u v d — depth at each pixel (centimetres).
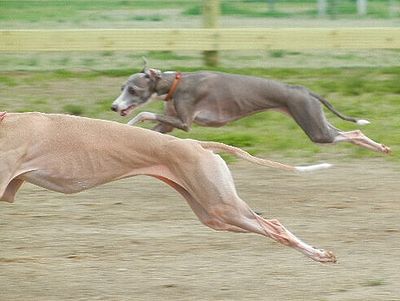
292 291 712
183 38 1476
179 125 1018
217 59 1563
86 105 1352
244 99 1012
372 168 1090
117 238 835
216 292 711
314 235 849
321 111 1018
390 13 2145
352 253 801
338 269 762
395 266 770
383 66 1662
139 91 1019
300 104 1009
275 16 2084
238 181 1038
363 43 1470
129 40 1460
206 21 1516
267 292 710
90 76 1550
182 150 670
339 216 909
